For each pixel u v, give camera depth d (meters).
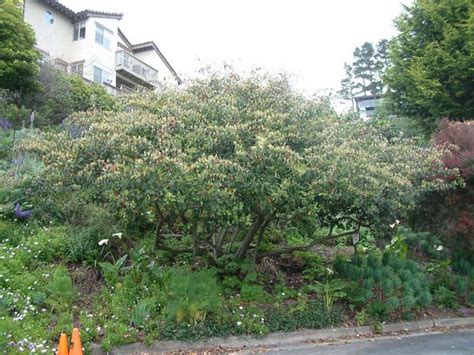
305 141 6.04
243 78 7.39
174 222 6.32
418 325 6.44
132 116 6.02
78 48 24.61
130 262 6.91
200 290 5.56
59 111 15.70
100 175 5.11
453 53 14.42
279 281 7.04
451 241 7.65
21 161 9.09
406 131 15.12
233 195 4.90
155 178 4.65
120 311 5.43
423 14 15.55
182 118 5.81
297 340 5.67
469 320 6.78
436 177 6.87
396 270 6.88
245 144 5.51
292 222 6.45
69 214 7.56
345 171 5.32
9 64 13.84
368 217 6.07
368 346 5.57
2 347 4.33
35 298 5.39
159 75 32.38
